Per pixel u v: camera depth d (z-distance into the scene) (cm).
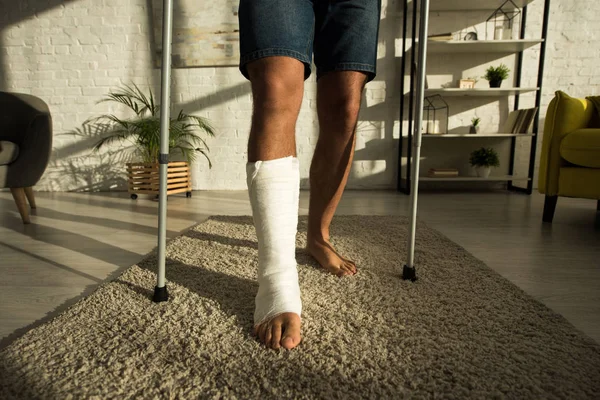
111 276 111
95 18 313
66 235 162
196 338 70
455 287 96
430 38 293
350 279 102
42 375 59
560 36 318
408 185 294
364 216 193
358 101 99
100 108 321
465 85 306
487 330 74
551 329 75
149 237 159
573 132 178
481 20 314
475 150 327
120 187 325
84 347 68
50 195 297
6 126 208
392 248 132
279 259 77
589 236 159
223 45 313
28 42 316
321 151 108
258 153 76
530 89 290
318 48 98
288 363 63
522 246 144
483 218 200
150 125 281
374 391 56
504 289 95
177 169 279
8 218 202
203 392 56
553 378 59
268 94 73
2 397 54
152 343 68
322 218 115
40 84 320
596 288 102
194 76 320
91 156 323
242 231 159
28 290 100
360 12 92
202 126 307
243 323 76
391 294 92
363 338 70
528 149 329
